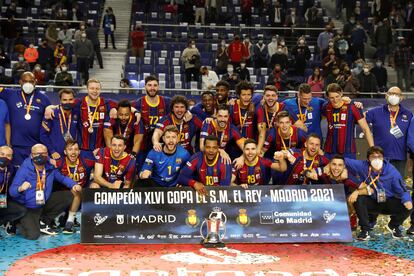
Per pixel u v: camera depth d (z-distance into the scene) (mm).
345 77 15305
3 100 8602
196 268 6559
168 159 8164
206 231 7641
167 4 22859
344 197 7879
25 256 6988
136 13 21984
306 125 8867
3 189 7883
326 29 19266
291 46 20406
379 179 7914
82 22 19203
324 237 7664
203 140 8492
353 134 8766
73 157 8227
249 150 7980
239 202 7793
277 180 8531
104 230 7586
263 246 7512
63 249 7309
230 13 22672
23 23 21453
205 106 8859
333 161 7996
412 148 8508
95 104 8734
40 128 8727
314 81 16016
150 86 8797
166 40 20594
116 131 8789
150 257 6969
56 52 17547
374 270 6578
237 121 8836
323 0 24797
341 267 6664
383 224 8820
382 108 8766
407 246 7602
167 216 7695
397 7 21609
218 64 17953
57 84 15055
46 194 7922
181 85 16828
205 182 7977
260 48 18656
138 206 7715
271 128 8656
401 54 17891
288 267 6633
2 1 22281
